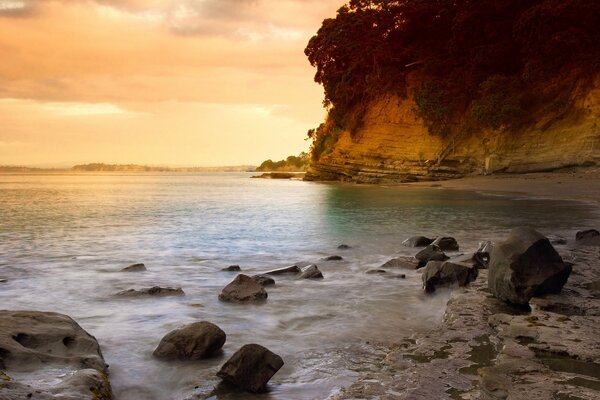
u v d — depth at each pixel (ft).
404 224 66.95
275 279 32.35
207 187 225.97
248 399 14.73
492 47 194.49
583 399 13.61
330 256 40.29
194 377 16.25
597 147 159.12
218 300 26.99
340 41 249.14
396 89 228.43
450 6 220.84
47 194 161.17
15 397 11.66
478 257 35.37
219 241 52.13
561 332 19.27
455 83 205.16
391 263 36.60
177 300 27.04
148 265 38.47
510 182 155.84
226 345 19.54
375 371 16.72
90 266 37.93
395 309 25.20
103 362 16.49
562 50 176.55
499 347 18.65
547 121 174.40
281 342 19.99
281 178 416.67
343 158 245.86
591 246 43.29
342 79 251.39
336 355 18.42
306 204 107.65
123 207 102.68
